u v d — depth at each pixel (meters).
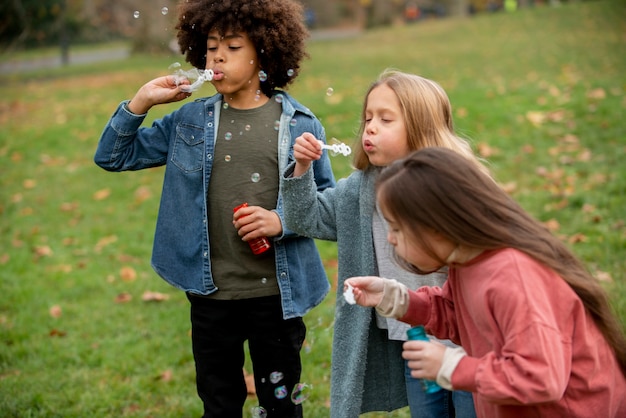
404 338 2.29
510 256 1.62
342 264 2.36
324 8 32.38
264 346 2.54
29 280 4.77
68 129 8.98
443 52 14.05
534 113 7.40
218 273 2.49
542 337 1.52
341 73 11.89
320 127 2.62
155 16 19.06
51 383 3.39
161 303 4.37
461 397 2.22
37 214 6.16
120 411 3.17
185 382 3.41
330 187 2.63
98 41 25.17
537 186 5.56
